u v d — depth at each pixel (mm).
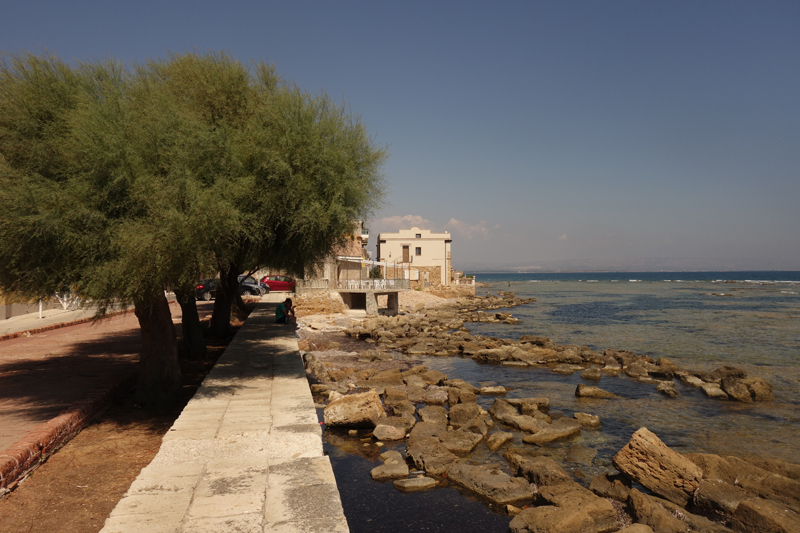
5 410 9039
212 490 5043
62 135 8641
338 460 9586
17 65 9008
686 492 7941
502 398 14367
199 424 7352
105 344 17328
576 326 35062
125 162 8172
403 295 53125
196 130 9039
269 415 7875
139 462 7391
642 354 23078
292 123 10367
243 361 13062
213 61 11586
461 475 8523
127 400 10812
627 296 74375
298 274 14711
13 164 8492
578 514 6734
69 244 7883
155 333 10625
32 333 19703
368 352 21484
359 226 12375
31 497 6109
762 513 6742
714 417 12969
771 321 37344
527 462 8906
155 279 8070
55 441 7629
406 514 7453
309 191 10453
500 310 49688
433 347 24141
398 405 12906
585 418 12203
